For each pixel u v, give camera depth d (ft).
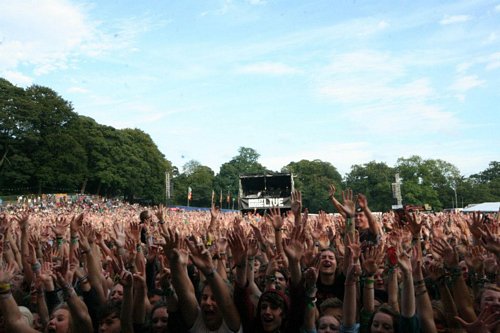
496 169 469.16
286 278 19.10
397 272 17.49
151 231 28.02
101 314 15.62
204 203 383.86
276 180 97.25
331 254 17.84
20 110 255.50
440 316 15.03
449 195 342.03
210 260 13.30
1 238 20.89
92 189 302.86
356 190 346.13
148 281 20.01
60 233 25.29
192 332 13.76
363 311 15.23
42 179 254.68
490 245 15.90
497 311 12.85
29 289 20.92
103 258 25.64
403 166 336.29
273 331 13.38
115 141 302.86
